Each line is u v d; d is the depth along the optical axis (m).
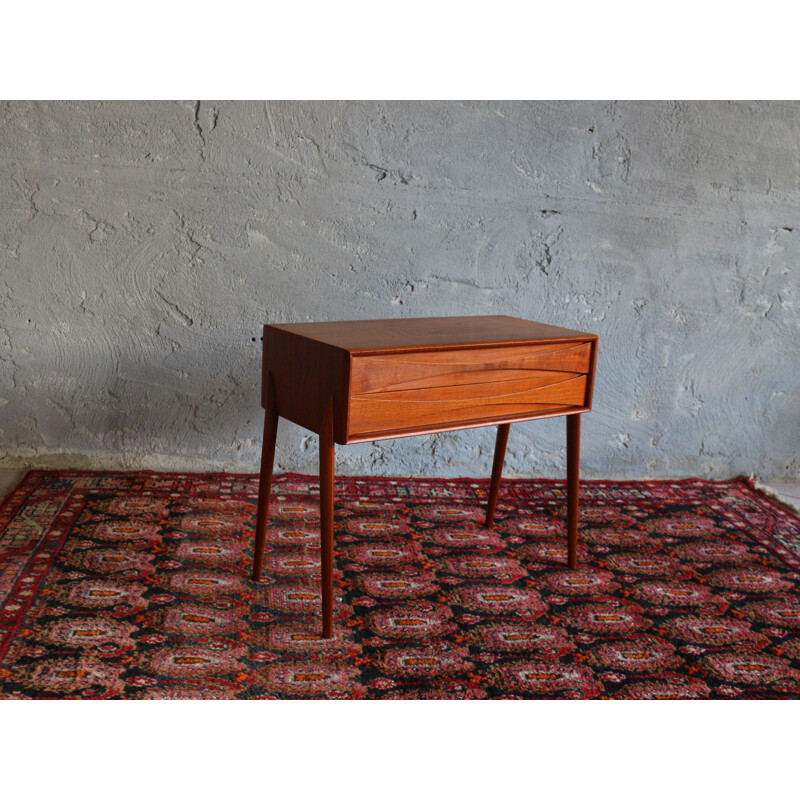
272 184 3.46
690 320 3.88
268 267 3.54
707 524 3.53
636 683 2.34
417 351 2.46
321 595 2.65
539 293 3.74
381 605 2.70
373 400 2.43
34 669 2.21
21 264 3.41
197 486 3.55
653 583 2.98
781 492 3.96
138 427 3.64
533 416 2.78
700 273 3.82
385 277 3.62
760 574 3.09
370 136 3.47
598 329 3.82
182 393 3.62
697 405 3.99
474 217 3.61
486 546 3.20
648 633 2.63
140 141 3.36
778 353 3.97
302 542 3.13
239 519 3.27
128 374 3.58
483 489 3.76
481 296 3.70
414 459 3.83
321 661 2.36
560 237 3.69
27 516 3.15
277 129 3.42
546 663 2.42
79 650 2.32
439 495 3.66
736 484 4.01
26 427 3.58
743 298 3.88
